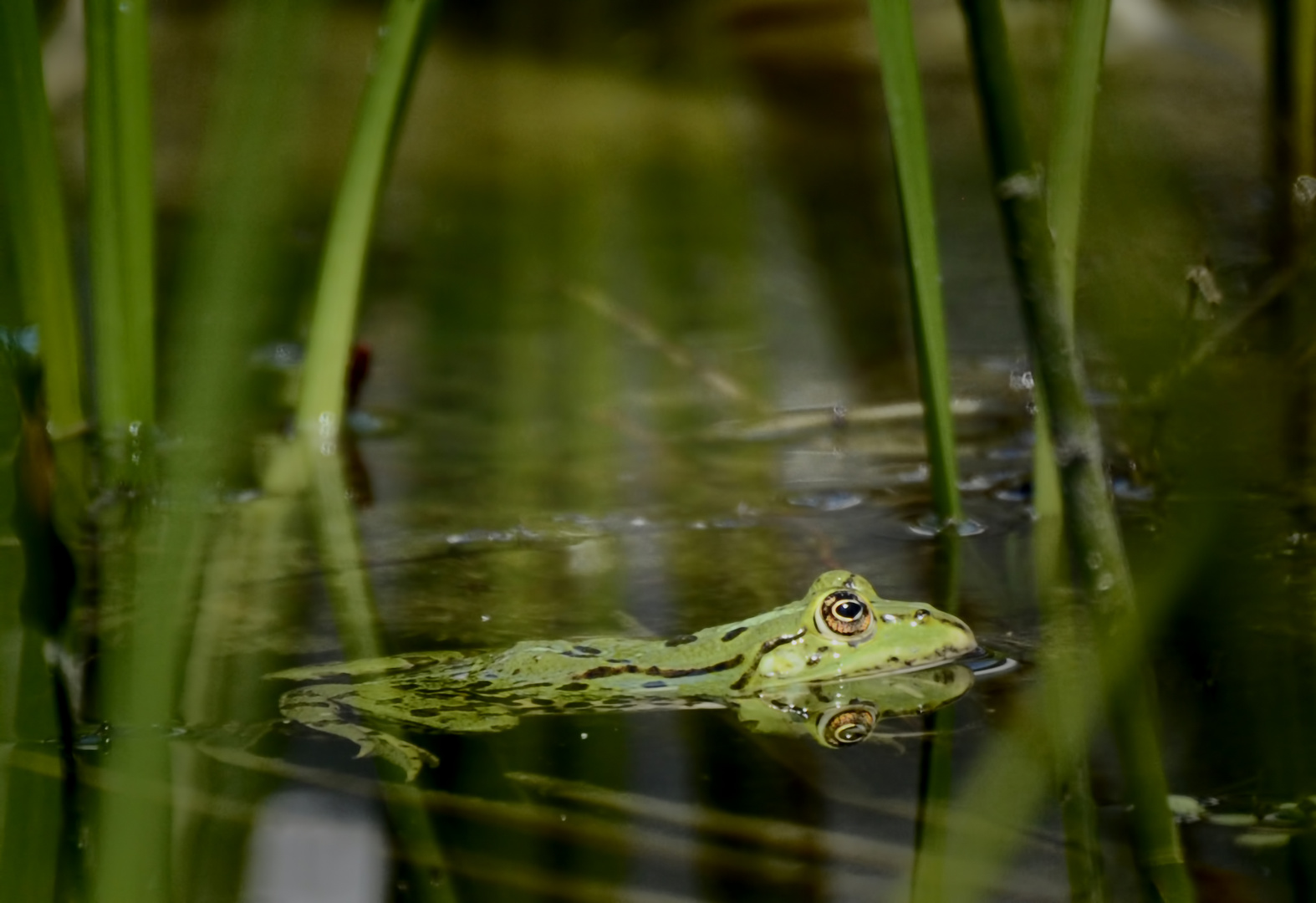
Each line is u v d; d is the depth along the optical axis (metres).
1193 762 6.25
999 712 7.01
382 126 10.77
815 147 22.17
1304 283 11.14
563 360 14.79
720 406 13.34
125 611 8.77
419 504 11.03
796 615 7.96
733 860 5.56
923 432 12.48
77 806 6.19
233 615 8.72
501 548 10.03
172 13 24.97
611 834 5.86
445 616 8.70
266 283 15.14
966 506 10.50
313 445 12.17
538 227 19.39
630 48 26.94
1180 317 11.11
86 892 5.45
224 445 11.58
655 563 9.59
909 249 8.98
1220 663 7.23
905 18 8.15
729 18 26.38
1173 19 20.42
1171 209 13.19
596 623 8.53
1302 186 11.30
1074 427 7.34
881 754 6.62
